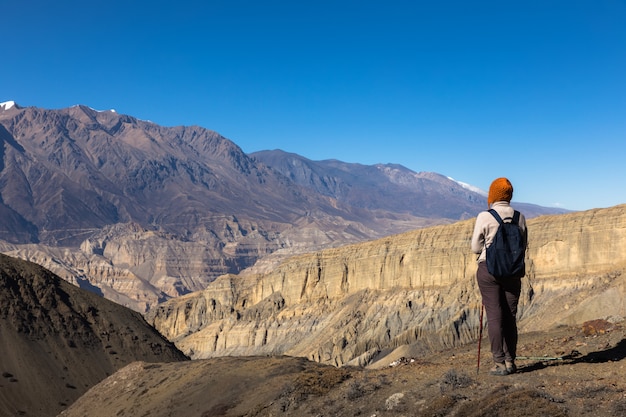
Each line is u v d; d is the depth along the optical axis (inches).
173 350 4901.6
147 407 1534.2
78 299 4746.6
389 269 6732.3
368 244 7332.7
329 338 6402.6
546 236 5201.8
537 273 5147.6
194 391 1424.7
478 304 5482.3
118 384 1940.2
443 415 600.4
